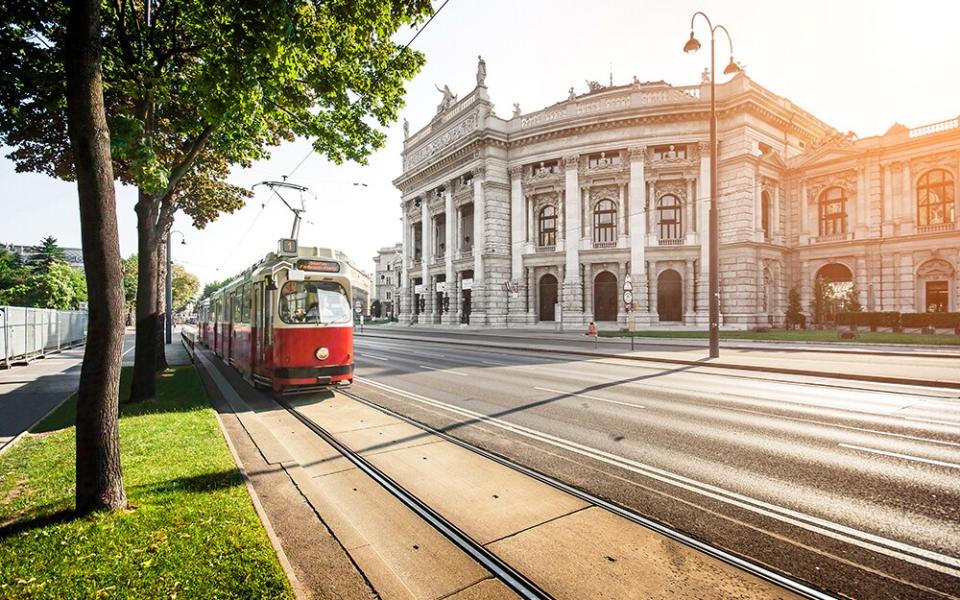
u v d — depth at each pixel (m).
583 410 9.91
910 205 34.88
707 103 37.78
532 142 44.81
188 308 130.25
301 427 8.84
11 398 12.09
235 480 5.52
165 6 9.05
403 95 10.31
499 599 3.46
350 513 4.99
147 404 10.53
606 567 3.88
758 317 36.91
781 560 3.99
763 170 38.28
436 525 4.66
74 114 4.59
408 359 21.08
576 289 41.72
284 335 11.33
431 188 54.91
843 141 39.28
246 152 13.04
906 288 34.66
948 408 9.95
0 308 19.34
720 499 5.26
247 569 3.56
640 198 39.56
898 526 4.58
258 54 6.79
